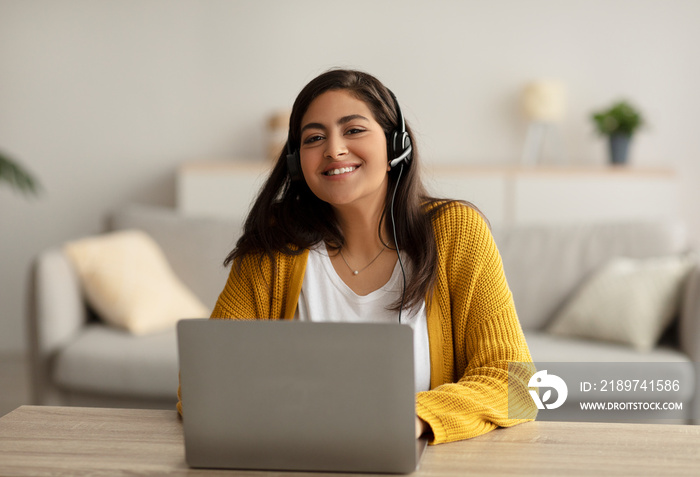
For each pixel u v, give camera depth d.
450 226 1.43
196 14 4.27
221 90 4.30
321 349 0.98
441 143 4.25
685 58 4.11
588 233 3.13
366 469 1.01
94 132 4.33
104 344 2.76
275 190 1.48
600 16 4.14
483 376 1.27
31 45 4.29
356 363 0.98
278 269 1.45
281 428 1.01
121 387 2.69
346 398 0.99
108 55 4.29
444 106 4.23
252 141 4.30
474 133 4.23
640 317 2.75
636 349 2.72
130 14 4.27
